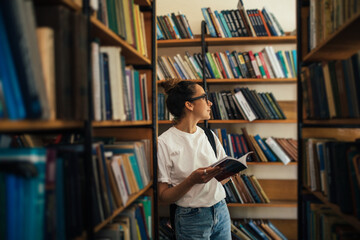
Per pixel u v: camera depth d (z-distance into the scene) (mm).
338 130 1548
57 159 752
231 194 2740
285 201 2936
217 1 3152
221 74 2846
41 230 671
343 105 1114
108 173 1097
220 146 1700
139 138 1784
